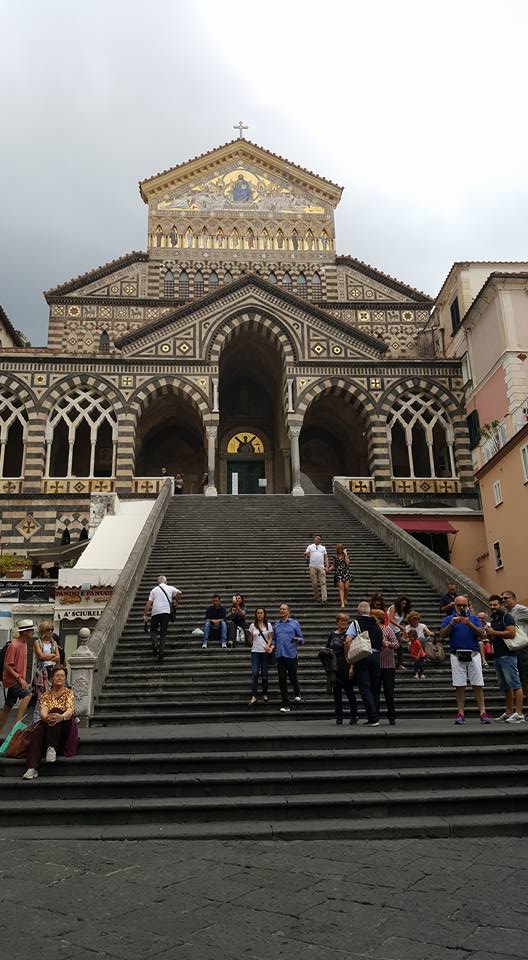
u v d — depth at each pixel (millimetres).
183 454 45688
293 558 23203
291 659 13742
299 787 9539
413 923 5664
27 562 29781
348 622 13430
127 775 10008
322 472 46000
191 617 18578
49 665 13008
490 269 38688
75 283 45062
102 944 5359
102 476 37719
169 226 46594
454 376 38344
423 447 42844
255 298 38938
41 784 9602
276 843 8148
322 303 45844
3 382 36156
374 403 37844
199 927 5660
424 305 46406
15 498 34625
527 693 14422
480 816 8898
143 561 21625
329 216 47938
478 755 10352
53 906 6172
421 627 16297
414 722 12758
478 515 34156
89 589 21359
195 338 38156
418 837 8391
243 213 47312
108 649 15578
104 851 7902
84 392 36906
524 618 13766
